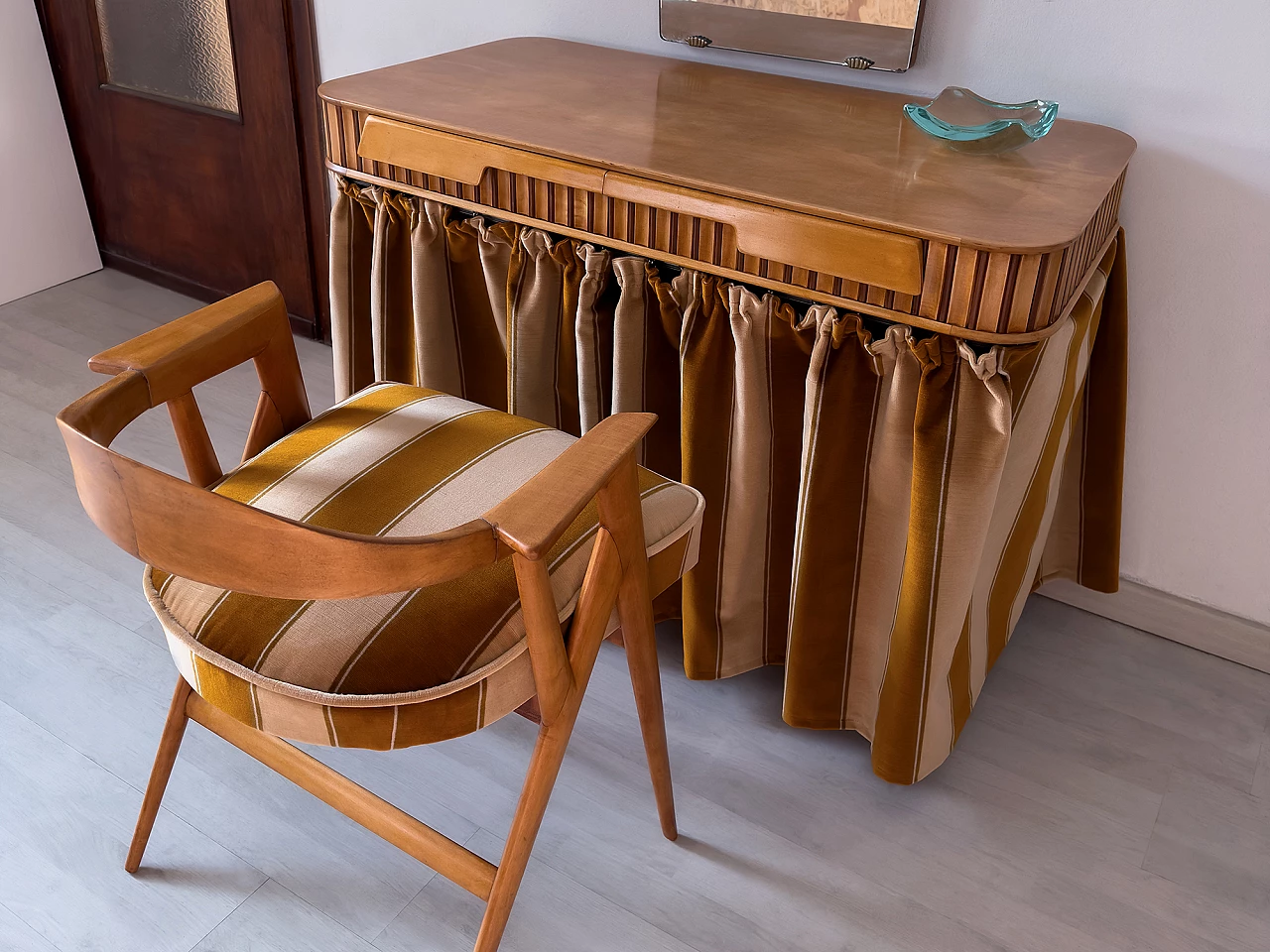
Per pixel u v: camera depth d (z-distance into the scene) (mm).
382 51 2264
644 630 1235
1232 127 1492
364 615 1057
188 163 2732
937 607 1356
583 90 1656
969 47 1627
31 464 2229
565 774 1596
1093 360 1629
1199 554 1807
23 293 2910
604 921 1389
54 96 2838
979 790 1591
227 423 2385
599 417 1630
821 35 1693
